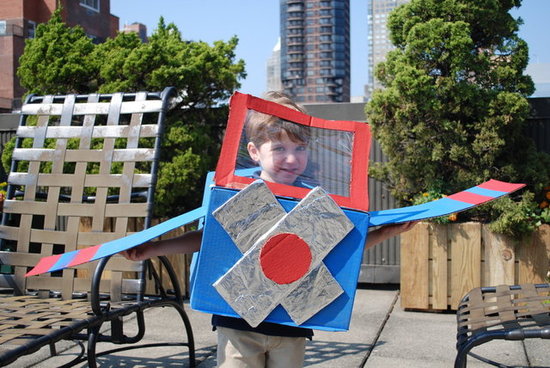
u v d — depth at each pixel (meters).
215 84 5.88
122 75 5.59
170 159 5.57
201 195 5.73
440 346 3.68
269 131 1.82
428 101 4.66
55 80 5.57
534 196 4.81
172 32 6.31
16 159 3.58
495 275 4.38
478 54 4.88
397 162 5.04
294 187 1.78
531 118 5.12
